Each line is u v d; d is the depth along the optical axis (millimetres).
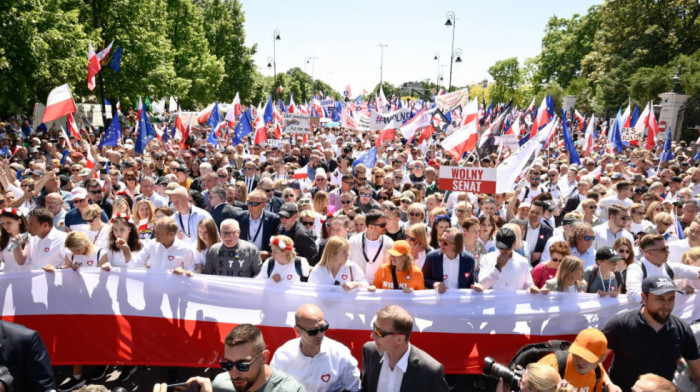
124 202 6746
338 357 3670
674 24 45250
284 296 4965
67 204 7934
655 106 34375
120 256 5387
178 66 38469
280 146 16703
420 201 8906
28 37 15875
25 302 4902
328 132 27547
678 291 5016
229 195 8164
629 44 46750
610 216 6605
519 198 9109
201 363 5031
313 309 3461
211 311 5023
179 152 14023
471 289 4941
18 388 3289
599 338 3424
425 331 4938
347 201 7316
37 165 9953
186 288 5020
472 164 8047
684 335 3775
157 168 11773
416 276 5133
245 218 6859
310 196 9219
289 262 5250
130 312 5031
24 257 5375
